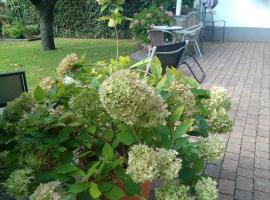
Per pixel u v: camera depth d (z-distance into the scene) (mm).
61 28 12961
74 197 1270
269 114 4484
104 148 1389
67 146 1462
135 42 11133
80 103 1453
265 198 2557
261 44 10695
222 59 8234
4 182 1460
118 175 1402
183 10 9820
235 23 11203
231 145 3461
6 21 13633
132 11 11773
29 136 1420
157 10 8375
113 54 8742
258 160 3156
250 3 10883
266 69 7238
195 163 1545
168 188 1390
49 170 1443
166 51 4688
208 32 11430
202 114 1879
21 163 1455
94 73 1996
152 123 1339
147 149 1269
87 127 1469
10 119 1604
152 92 1340
